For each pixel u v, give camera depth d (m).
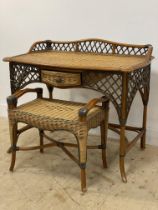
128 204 1.67
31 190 1.81
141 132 2.22
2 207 1.66
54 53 2.31
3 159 2.18
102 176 1.96
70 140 2.49
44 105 2.01
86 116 1.67
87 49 2.35
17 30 2.67
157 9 2.11
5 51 2.79
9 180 1.92
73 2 2.37
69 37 2.47
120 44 2.21
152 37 2.18
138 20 2.19
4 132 2.64
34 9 2.54
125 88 1.74
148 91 2.15
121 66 1.71
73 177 1.95
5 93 2.93
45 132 2.64
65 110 1.91
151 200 1.71
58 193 1.78
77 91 2.56
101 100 1.83
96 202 1.69
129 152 2.28
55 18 2.48
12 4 2.61
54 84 1.90
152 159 2.17
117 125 2.25
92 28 2.36
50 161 2.16
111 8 2.25
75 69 1.79
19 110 1.88
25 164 2.12
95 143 2.43
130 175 1.96
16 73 2.05
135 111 2.39
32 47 2.34
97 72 1.77
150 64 2.12
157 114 2.32
